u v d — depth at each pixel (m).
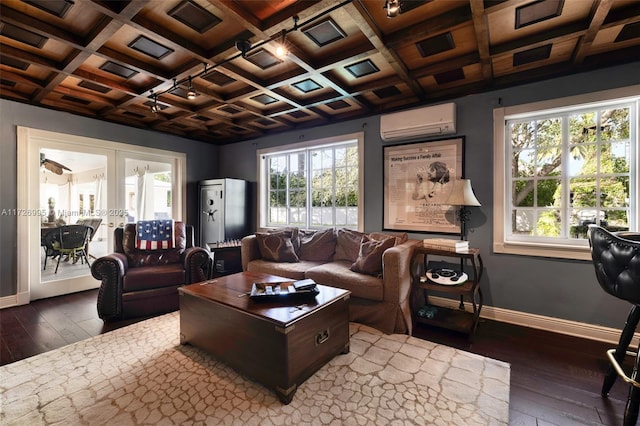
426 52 2.35
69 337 2.39
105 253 3.92
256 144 4.81
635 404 1.35
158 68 2.59
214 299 1.99
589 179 2.52
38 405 1.58
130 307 2.78
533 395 1.69
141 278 2.82
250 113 3.86
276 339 1.63
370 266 2.73
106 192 3.93
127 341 2.31
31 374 1.86
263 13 1.87
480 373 1.88
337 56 2.38
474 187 2.91
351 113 3.73
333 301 1.98
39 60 2.43
